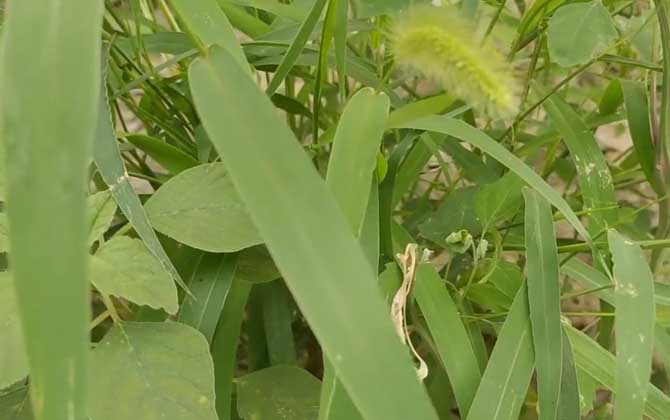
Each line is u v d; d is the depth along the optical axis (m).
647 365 0.28
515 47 0.39
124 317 0.36
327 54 0.34
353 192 0.27
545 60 0.45
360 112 0.28
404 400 0.19
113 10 0.42
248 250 0.34
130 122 0.58
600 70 0.59
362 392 0.19
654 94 0.43
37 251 0.16
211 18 0.29
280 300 0.39
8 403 0.28
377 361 0.19
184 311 0.31
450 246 0.34
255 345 0.40
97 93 0.17
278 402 0.32
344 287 0.19
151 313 0.31
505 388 0.28
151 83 0.39
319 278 0.19
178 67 0.43
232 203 0.29
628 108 0.42
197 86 0.21
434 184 0.50
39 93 0.17
